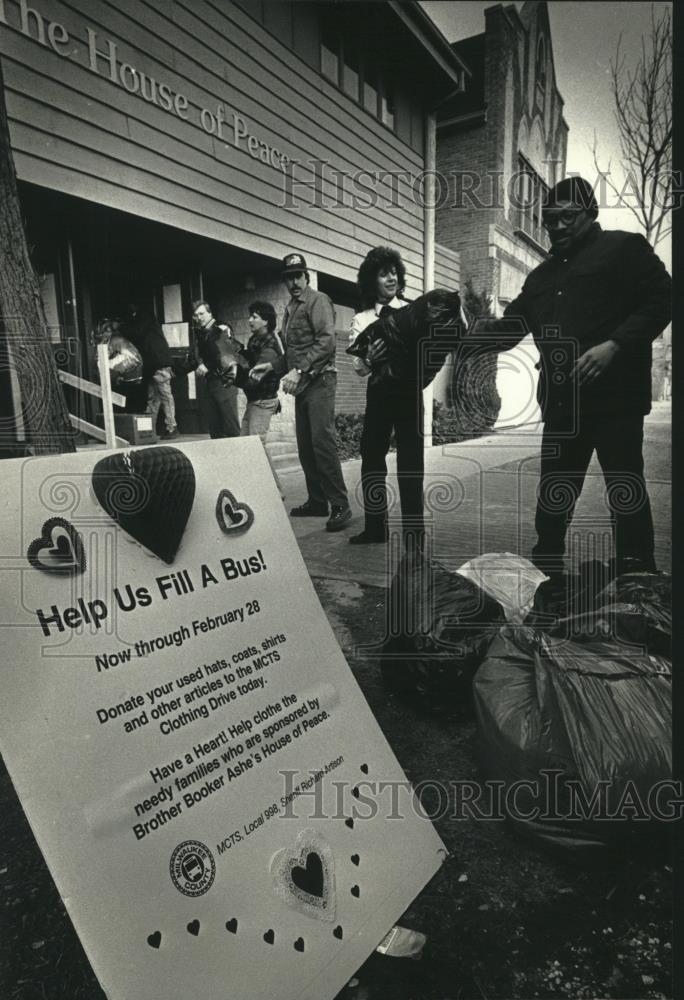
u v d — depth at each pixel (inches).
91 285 189.6
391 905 49.8
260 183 190.4
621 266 103.7
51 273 179.6
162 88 156.3
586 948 52.8
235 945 41.1
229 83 174.6
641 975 50.4
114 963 36.4
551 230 108.4
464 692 84.0
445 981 50.6
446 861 62.1
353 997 49.6
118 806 39.9
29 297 85.4
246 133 182.7
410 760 77.9
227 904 42.0
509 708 65.8
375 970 51.6
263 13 181.6
